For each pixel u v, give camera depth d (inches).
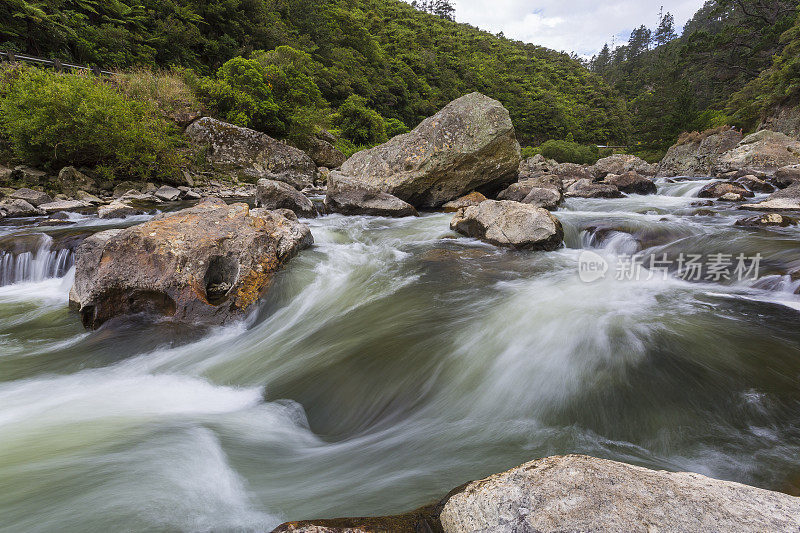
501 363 138.3
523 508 51.1
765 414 103.7
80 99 422.0
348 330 176.1
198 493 85.9
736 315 162.4
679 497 51.0
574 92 3725.4
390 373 140.3
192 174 587.5
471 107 436.5
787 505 50.3
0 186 402.9
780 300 179.5
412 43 2731.3
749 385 114.7
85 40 769.6
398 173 426.3
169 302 181.6
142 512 79.1
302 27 1628.9
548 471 57.4
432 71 2544.3
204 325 179.6
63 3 759.7
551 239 273.0
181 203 461.4
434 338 158.7
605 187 561.0
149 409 127.4
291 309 201.2
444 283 219.1
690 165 1046.4
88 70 596.1
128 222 353.1
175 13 1038.4
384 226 355.3
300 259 239.5
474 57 3457.2
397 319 180.9
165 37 962.1
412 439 108.5
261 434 115.3
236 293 190.1
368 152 454.9
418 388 132.6
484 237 293.3
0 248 262.7
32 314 203.2
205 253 189.6
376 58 2034.9
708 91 2026.3
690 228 301.9
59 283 251.4
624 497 51.0
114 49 828.6
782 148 748.0
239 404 133.1
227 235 204.8
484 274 230.2
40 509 80.3
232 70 813.2
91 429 113.1
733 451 92.6
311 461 101.7
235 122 741.3
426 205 453.4
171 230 195.6
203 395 138.5
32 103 405.1
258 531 72.7
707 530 45.8
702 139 1069.8
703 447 94.6
